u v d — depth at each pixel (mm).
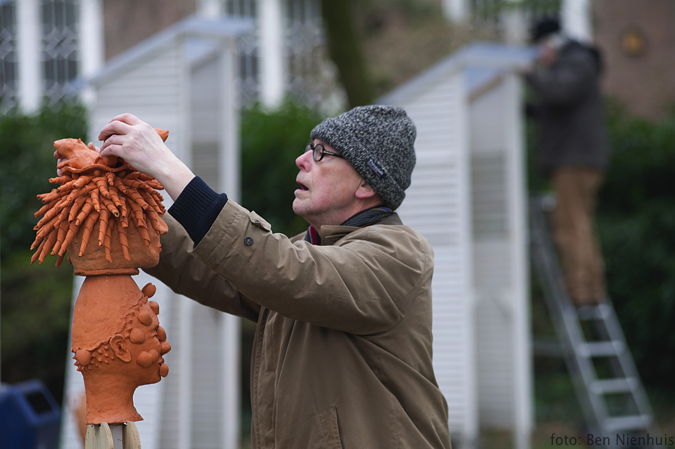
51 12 13492
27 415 5793
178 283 3711
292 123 11203
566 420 10453
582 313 10359
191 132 7402
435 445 3381
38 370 10195
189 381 7297
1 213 10492
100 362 3023
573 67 9945
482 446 8227
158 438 6887
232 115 7309
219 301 3752
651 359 11758
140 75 7230
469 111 8625
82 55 13281
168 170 3020
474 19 13656
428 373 3459
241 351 10734
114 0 13211
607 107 13320
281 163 10742
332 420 3248
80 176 3031
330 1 9648
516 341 8586
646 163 11984
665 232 11617
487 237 8664
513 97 8398
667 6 14594
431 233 8078
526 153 12039
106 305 3031
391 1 13922
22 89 13477
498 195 8609
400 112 3611
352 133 3486
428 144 8086
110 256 3037
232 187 7309
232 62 7320
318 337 3309
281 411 3314
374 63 13391
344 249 3217
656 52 14594
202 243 2979
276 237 3051
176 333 7020
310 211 3559
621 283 11695
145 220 3084
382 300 3211
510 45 13602
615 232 11750
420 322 3410
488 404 8969
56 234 3051
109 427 3033
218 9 13508
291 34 14023
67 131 10945
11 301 9914
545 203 10820
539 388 11547
